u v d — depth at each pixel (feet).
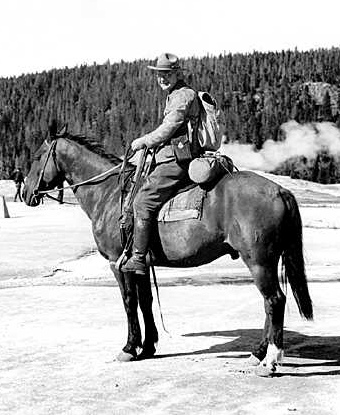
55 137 30.17
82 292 45.75
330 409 21.38
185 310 39.06
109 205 28.19
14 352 29.45
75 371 26.30
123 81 464.24
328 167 395.55
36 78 483.10
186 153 26.00
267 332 26.48
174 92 26.37
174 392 23.34
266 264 24.73
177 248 26.00
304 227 92.68
